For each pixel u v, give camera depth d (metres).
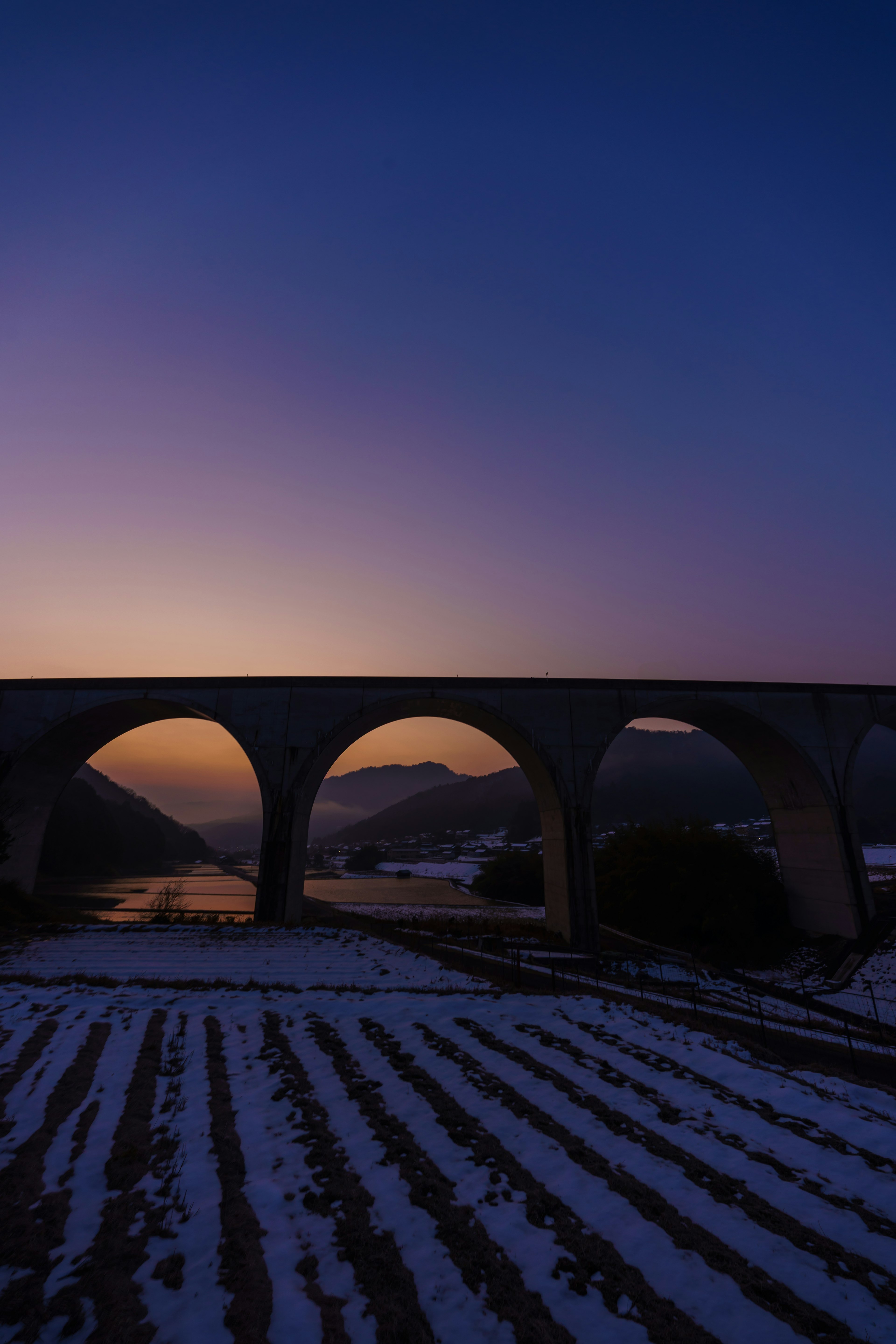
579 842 33.81
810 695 36.97
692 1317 5.89
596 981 25.67
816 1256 6.80
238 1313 5.71
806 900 36.84
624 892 43.38
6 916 30.97
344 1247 6.82
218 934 29.47
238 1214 7.28
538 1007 17.16
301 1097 10.72
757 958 35.00
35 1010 14.82
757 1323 5.82
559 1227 7.27
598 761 35.16
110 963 22.66
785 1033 19.70
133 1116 9.66
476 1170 8.55
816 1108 10.66
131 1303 5.73
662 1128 9.91
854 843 34.72
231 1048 13.00
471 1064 12.55
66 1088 10.45
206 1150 8.77
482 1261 6.66
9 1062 11.42
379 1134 9.49
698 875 40.41
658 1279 6.42
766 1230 7.25
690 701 36.56
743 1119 10.28
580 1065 12.66
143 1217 7.09
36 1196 7.35
